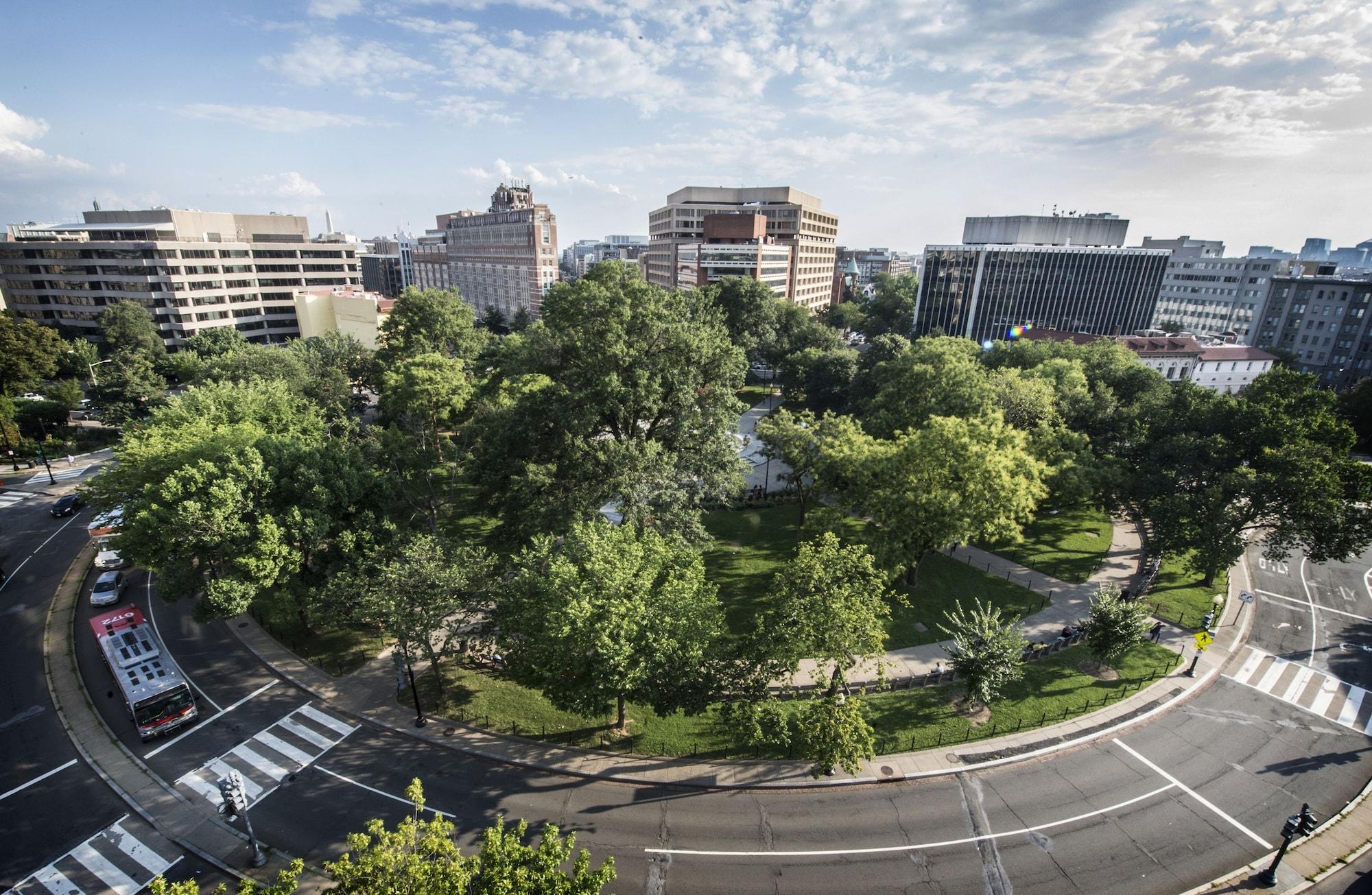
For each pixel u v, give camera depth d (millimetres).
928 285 146250
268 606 41812
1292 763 30469
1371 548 53969
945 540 40875
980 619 32969
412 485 52562
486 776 28578
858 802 27562
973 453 40875
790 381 94875
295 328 140250
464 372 71812
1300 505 40781
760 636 30094
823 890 23516
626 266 68812
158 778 28406
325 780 28266
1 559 48688
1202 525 42062
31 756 29578
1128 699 34594
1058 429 57344
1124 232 159375
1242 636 40844
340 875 14969
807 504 58500
